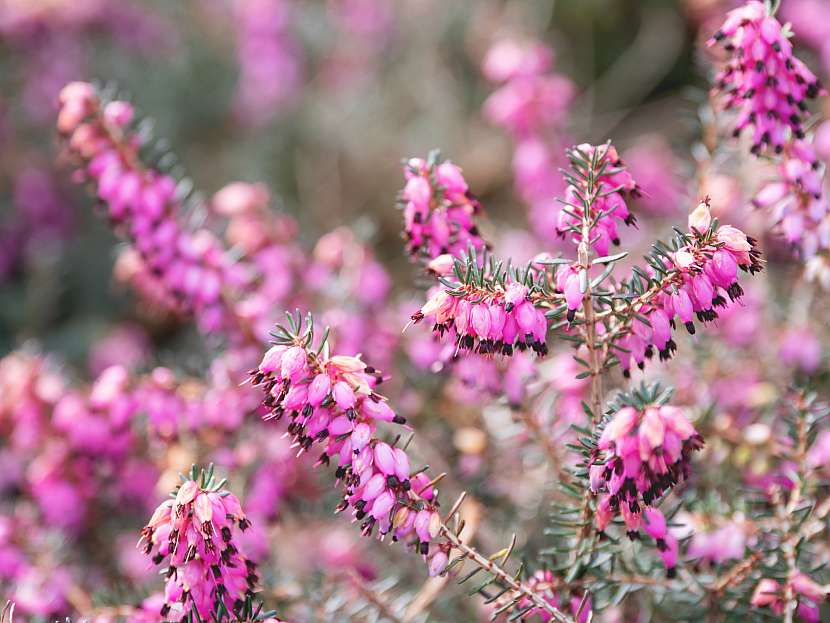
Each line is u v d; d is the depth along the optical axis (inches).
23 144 28.3
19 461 16.2
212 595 11.1
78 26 27.4
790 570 12.1
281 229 15.3
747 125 12.3
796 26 20.8
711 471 13.7
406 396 15.2
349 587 13.8
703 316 10.8
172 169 14.4
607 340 11.4
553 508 13.4
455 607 14.2
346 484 11.0
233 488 14.6
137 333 24.4
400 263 25.7
